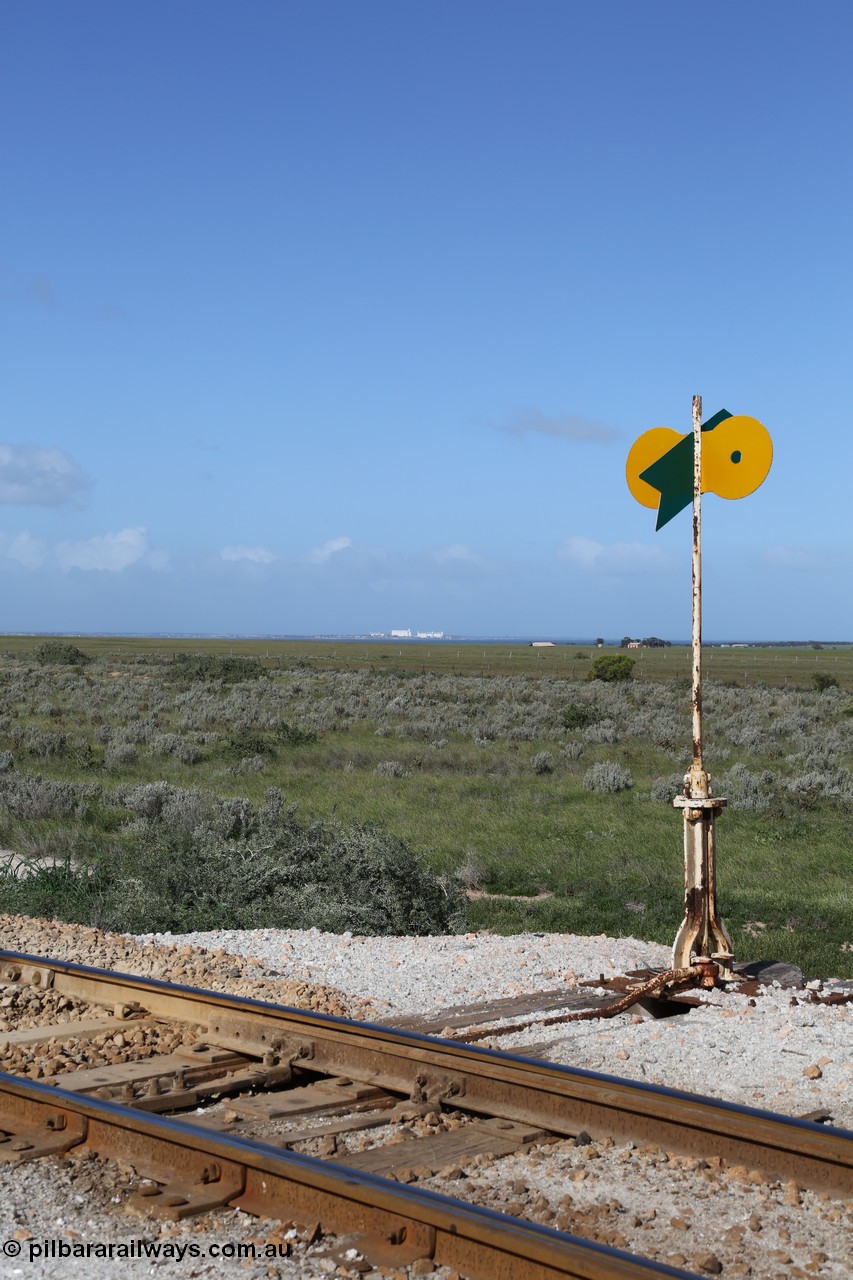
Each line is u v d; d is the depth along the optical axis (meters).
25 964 9.03
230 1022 7.33
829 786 23.78
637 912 14.59
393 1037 6.70
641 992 8.45
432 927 13.46
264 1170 4.70
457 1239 4.14
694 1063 7.09
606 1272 3.73
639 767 30.02
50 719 43.00
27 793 22.19
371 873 13.80
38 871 15.52
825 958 12.02
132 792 23.36
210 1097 6.39
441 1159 5.32
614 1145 5.48
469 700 55.56
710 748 34.03
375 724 41.00
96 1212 4.61
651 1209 4.80
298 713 45.50
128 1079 6.46
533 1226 4.21
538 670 95.12
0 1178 4.93
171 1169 4.97
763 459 8.93
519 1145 5.52
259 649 156.75
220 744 33.31
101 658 98.81
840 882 16.08
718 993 8.64
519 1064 6.20
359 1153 5.37
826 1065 6.97
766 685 71.62
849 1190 4.91
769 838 19.20
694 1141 5.36
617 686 65.44
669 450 9.11
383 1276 4.08
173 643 189.62
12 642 172.38
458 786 25.33
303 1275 4.10
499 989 9.24
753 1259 4.37
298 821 19.56
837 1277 4.21
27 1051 7.21
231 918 12.95
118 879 14.86
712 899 8.94
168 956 10.31
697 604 8.98
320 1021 7.02
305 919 12.77
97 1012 8.16
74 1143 5.28
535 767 28.61
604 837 19.48
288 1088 6.67
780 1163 5.11
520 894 16.12
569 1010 8.43
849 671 95.44
